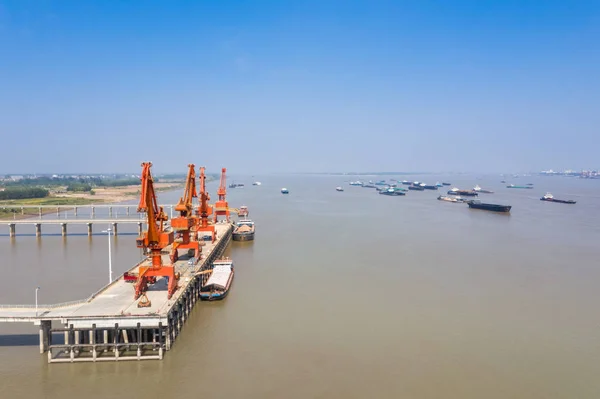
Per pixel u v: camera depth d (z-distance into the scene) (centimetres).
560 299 8006
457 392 4941
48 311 5828
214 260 10619
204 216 12475
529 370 5428
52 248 12775
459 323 6850
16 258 11331
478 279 9300
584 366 5538
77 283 8831
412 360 5656
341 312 7300
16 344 5894
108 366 5409
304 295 8212
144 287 6838
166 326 5697
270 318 7069
